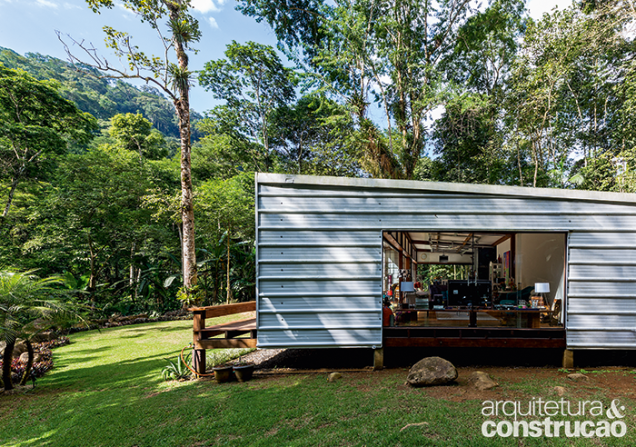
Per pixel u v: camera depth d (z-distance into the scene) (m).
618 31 13.07
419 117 17.41
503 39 18.67
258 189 5.61
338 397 4.23
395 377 5.03
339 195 5.59
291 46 22.05
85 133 20.58
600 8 13.02
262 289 5.52
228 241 15.41
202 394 4.75
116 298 16.06
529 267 7.61
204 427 3.63
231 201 16.00
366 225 5.57
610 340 5.31
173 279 15.11
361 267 5.55
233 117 22.25
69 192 16.23
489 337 5.54
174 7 11.93
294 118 23.58
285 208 5.59
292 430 3.41
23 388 5.67
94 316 13.17
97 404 4.71
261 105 22.89
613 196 5.31
